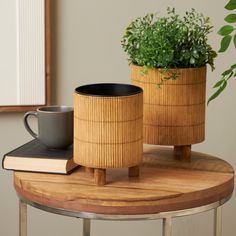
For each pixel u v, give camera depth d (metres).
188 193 1.51
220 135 2.50
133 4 2.37
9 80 2.30
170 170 1.68
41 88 2.33
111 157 1.52
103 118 1.51
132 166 1.57
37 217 2.44
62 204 1.51
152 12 2.38
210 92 2.47
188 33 1.72
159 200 1.49
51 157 1.65
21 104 2.33
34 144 1.79
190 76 1.70
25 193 1.59
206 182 1.59
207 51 1.72
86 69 2.38
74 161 1.58
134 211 1.48
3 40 2.28
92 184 1.57
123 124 1.52
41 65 2.32
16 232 2.43
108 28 2.37
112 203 1.48
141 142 1.57
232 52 2.45
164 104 1.71
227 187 1.60
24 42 2.29
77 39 2.36
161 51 1.66
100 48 2.38
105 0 2.35
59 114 1.69
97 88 1.63
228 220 2.54
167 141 1.73
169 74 1.69
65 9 2.33
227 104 2.49
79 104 1.53
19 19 2.27
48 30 2.30
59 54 2.35
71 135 1.72
